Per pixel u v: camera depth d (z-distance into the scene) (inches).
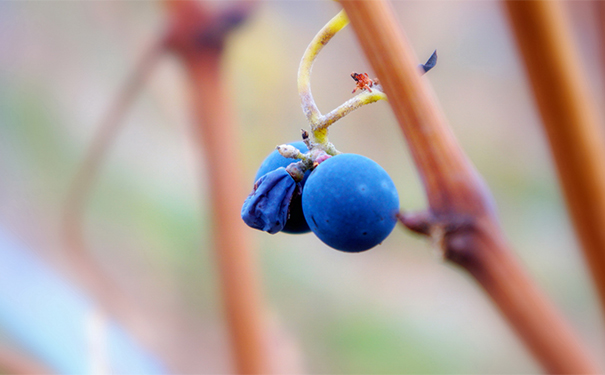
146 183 20.1
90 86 18.7
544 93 6.9
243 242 9.6
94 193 19.0
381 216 7.6
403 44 6.8
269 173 7.9
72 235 11.4
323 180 7.7
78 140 18.9
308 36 19.9
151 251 19.4
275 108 18.4
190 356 17.4
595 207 6.9
